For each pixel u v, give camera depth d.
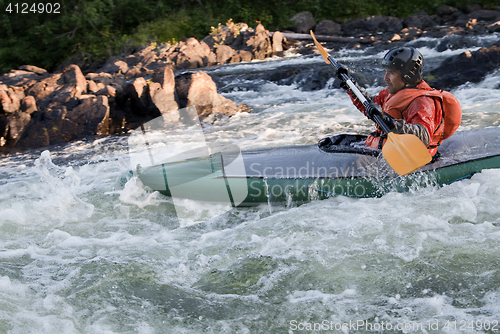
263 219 3.31
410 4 16.47
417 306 2.34
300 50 13.00
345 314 2.33
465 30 12.71
